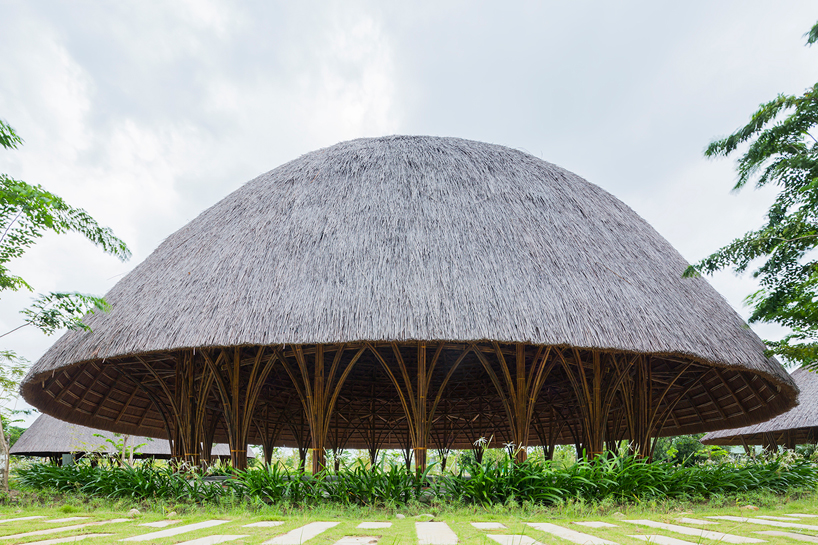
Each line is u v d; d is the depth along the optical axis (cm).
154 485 956
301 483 898
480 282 1042
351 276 1048
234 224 1312
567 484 860
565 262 1141
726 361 1102
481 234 1162
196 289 1118
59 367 1158
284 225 1225
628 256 1259
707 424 1855
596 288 1100
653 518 697
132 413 1850
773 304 1117
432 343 1112
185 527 597
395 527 601
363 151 1450
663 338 1048
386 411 2183
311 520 696
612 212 1449
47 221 1003
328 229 1176
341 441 2398
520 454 1045
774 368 1248
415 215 1194
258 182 1493
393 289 1011
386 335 932
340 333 944
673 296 1209
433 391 2041
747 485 1045
